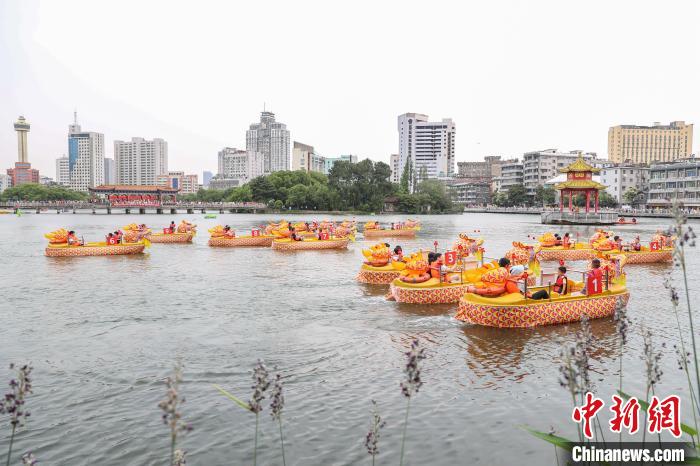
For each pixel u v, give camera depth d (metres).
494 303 16.77
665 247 35.78
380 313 19.05
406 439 9.58
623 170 150.62
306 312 19.31
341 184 135.75
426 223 99.81
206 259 36.72
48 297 22.42
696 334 16.06
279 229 46.62
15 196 176.50
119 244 39.62
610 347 14.63
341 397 11.42
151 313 19.27
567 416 10.45
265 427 10.08
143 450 9.32
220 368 13.26
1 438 9.70
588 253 37.91
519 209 150.88
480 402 11.10
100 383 12.30
